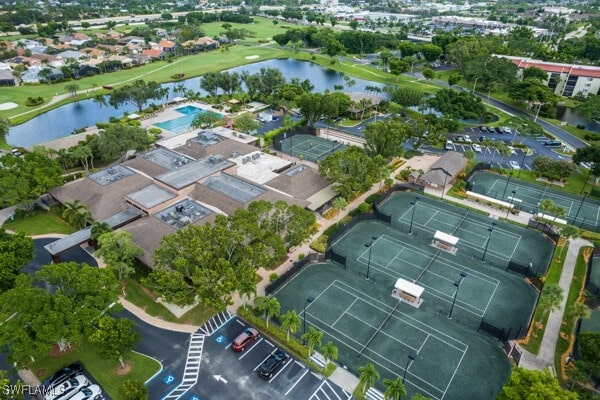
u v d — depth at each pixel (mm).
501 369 68000
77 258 94562
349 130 175375
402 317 78500
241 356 69750
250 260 78750
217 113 192875
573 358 68625
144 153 131625
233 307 80500
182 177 114188
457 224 108938
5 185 102875
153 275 72688
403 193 125188
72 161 134500
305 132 171375
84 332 62781
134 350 70438
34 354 59625
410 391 64000
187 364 68062
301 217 88562
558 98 196375
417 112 198000
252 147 142625
